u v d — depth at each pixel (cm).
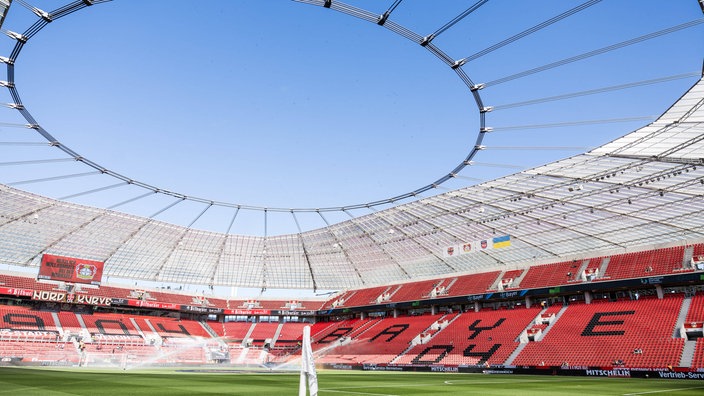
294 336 7094
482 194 5194
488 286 5622
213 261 7488
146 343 6069
